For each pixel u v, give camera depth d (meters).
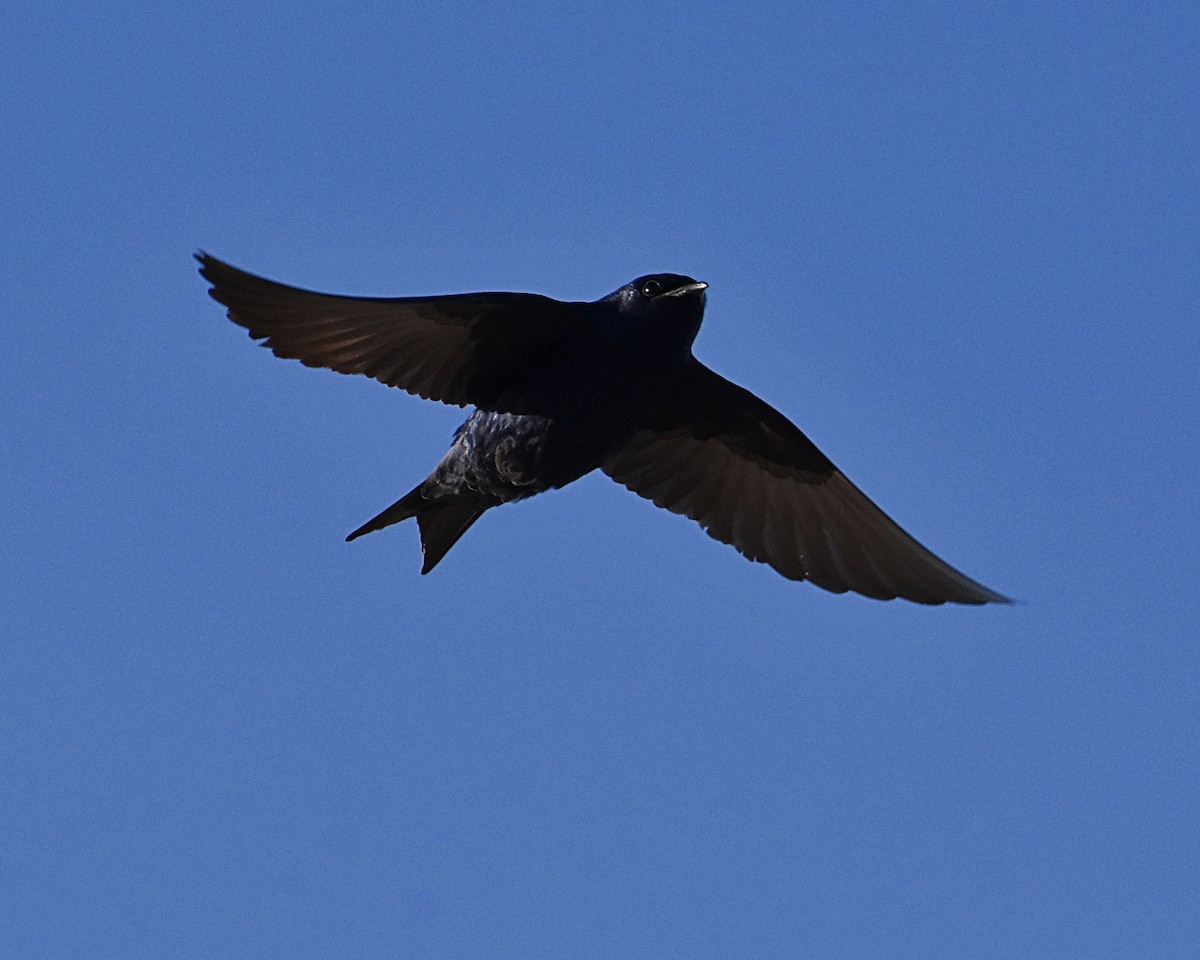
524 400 14.14
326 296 12.92
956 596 15.73
